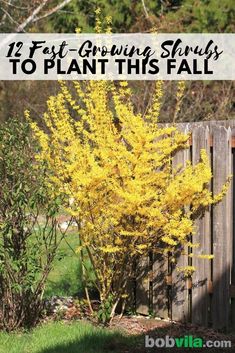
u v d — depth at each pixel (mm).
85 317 6559
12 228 5934
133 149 6059
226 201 6035
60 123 6309
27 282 5961
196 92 15594
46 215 6055
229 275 6051
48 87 15352
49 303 6871
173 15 16953
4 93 16312
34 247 6008
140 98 13266
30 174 5957
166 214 6102
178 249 6492
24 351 5570
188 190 5984
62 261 8562
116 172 6184
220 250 6113
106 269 6391
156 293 6719
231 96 15430
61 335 5914
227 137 6016
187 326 6367
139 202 5941
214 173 6141
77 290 7547
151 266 6766
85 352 5508
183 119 14039
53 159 6262
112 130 6457
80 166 6129
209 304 6285
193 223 6344
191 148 6387
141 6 17203
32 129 6594
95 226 6246
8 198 5902
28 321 6172
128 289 6902
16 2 15062
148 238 6258
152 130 6309
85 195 6090
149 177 6133
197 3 17375
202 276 6309
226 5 17344
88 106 6410
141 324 6484
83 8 17859
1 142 5945
